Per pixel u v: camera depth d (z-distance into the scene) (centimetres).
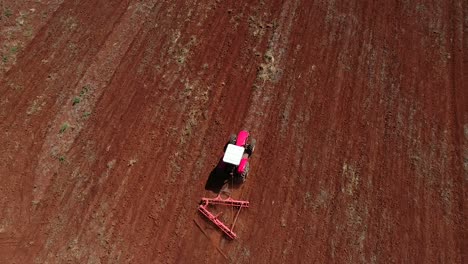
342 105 1692
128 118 1747
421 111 1647
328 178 1538
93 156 1667
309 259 1401
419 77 1728
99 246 1484
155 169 1619
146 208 1543
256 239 1452
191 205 1533
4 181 1639
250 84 1783
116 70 1883
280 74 1792
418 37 1833
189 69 1853
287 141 1628
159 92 1803
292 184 1538
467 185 1480
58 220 1542
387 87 1717
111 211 1545
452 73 1725
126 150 1670
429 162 1538
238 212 1503
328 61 1808
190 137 1677
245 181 1562
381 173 1531
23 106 1816
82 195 1585
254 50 1873
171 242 1474
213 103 1750
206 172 1591
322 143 1612
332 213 1473
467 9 1883
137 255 1460
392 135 1606
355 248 1406
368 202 1480
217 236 1472
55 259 1471
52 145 1706
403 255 1380
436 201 1463
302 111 1692
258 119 1692
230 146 1503
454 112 1634
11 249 1500
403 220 1438
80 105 1797
